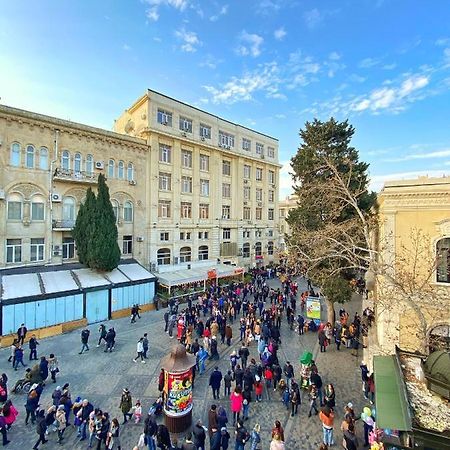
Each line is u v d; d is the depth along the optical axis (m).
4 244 20.02
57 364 13.59
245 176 39.50
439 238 13.45
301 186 20.92
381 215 15.95
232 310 20.88
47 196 21.98
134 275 24.17
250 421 10.52
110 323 20.58
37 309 18.16
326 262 18.50
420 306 13.10
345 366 14.62
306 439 9.61
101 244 22.16
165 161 29.91
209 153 34.22
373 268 12.46
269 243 42.84
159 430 8.79
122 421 10.35
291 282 29.41
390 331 14.17
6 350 15.94
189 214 32.16
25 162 20.91
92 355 15.45
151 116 28.31
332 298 18.69
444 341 12.62
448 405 6.03
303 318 19.95
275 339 17.11
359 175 19.30
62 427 9.41
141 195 27.75
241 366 14.02
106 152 25.38
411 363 8.00
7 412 9.48
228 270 30.20
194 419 10.52
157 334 18.48
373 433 8.59
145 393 12.02
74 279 21.03
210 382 11.76
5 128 20.03
